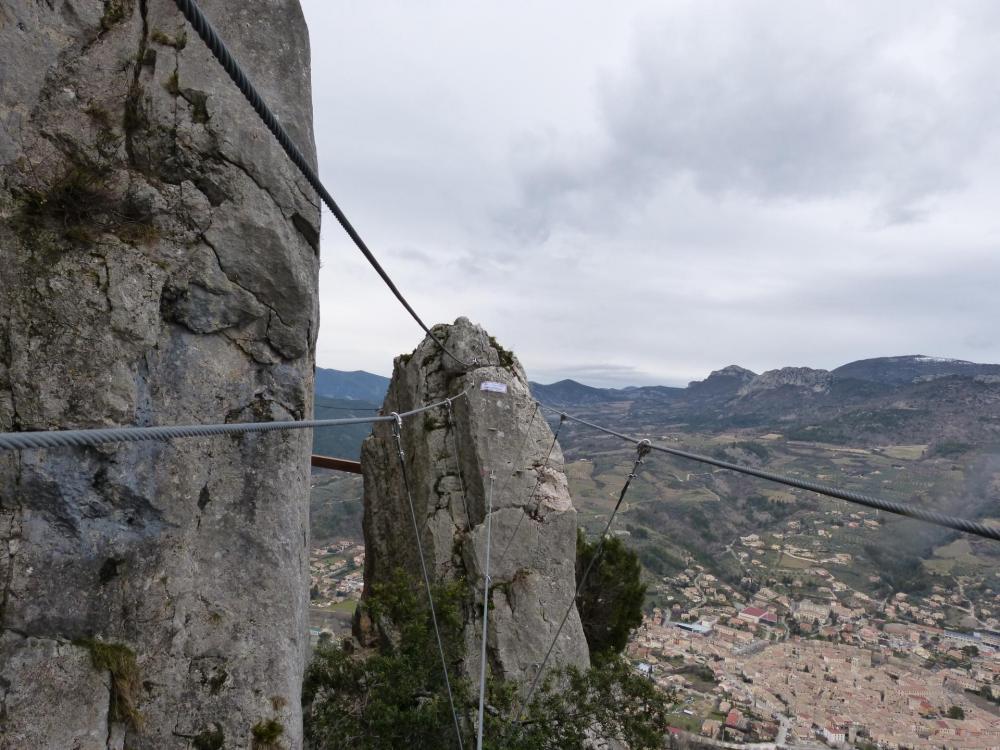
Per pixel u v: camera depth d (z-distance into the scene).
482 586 14.53
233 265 8.16
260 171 8.56
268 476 8.25
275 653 7.88
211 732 7.22
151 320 7.45
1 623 6.35
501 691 11.39
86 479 6.92
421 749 10.52
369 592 17.38
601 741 13.23
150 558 7.24
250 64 8.95
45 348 6.83
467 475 15.98
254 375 8.30
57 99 7.39
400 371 18.86
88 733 6.44
